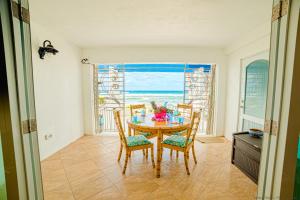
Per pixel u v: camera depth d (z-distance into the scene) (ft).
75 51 11.79
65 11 6.86
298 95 2.56
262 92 8.75
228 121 12.19
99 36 10.00
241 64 10.64
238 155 7.86
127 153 7.38
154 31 9.11
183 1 6.07
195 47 12.15
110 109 13.99
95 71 13.21
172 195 5.93
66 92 10.77
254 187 6.41
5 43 2.55
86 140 11.96
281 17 2.70
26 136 2.91
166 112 8.84
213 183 6.67
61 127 10.28
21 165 2.82
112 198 5.77
